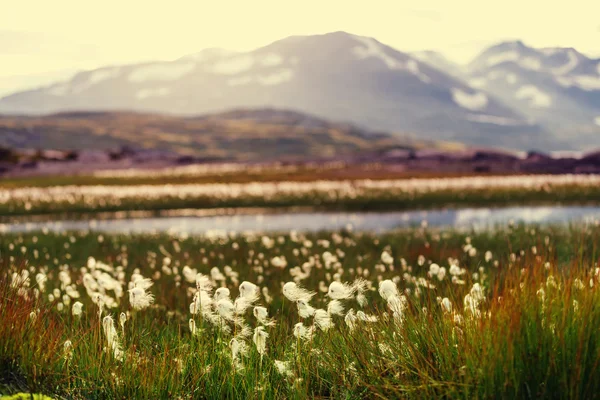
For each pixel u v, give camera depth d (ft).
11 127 609.01
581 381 16.17
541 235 57.06
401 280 34.86
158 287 37.11
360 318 20.25
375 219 104.37
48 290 36.40
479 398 16.63
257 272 42.93
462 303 21.45
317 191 144.77
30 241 66.23
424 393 17.17
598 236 49.08
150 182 210.38
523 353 16.71
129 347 21.50
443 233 67.05
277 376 20.27
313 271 41.19
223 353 20.74
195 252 57.72
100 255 57.62
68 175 258.57
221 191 142.41
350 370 19.39
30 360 19.86
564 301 18.15
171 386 19.43
